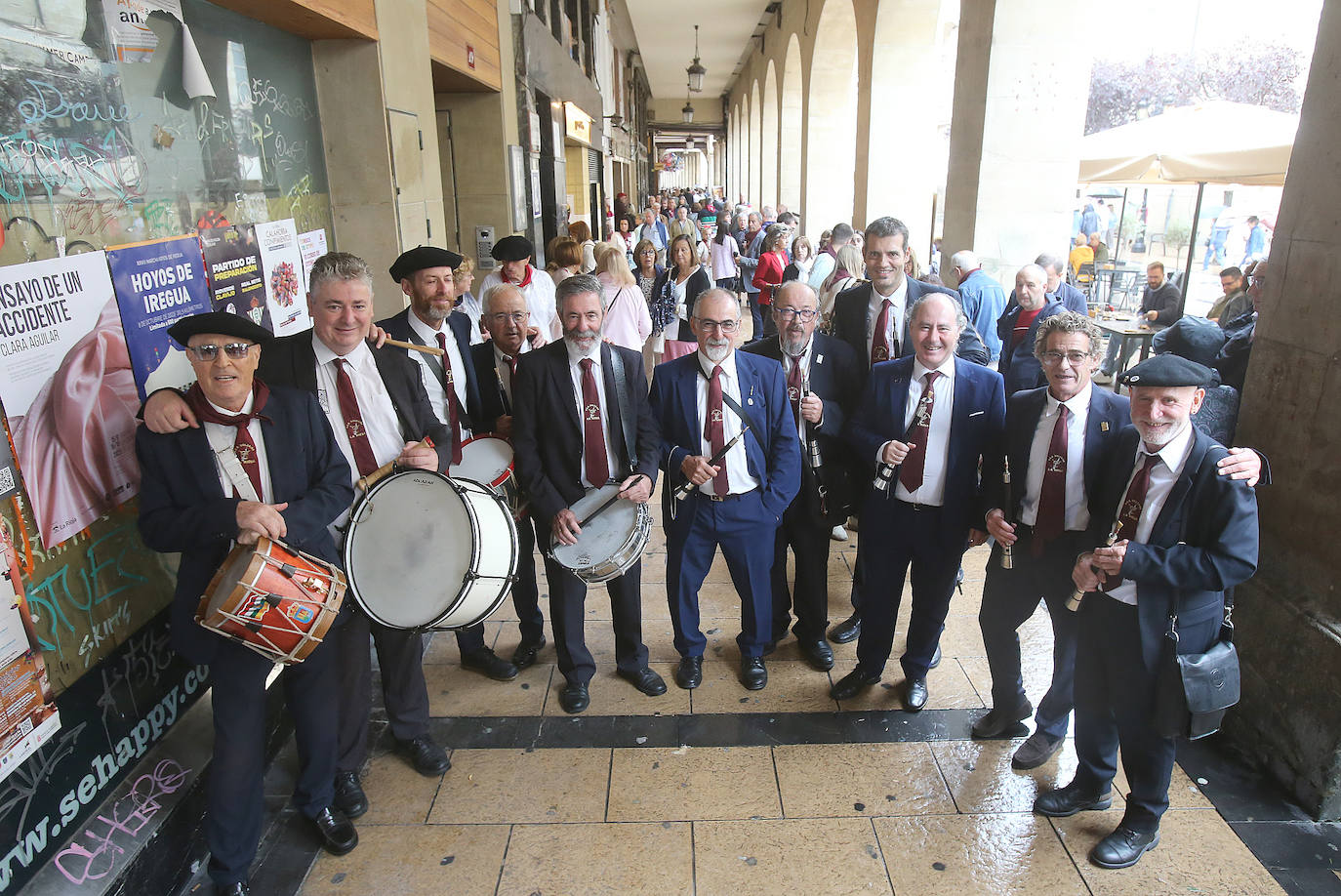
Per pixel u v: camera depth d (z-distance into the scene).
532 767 2.91
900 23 8.75
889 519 3.03
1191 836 2.54
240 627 2.06
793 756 2.94
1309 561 2.67
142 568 2.39
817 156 13.55
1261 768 2.82
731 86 32.44
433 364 3.12
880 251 3.45
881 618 3.18
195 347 2.10
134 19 2.47
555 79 9.73
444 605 2.41
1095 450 2.51
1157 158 7.65
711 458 3.09
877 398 3.08
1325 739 2.54
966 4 5.87
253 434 2.26
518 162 7.75
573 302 2.90
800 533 3.37
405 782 2.85
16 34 1.97
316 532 2.32
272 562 2.11
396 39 4.23
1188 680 2.22
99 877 2.08
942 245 6.45
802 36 13.95
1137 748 2.38
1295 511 2.72
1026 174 5.67
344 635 2.61
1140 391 2.19
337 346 2.55
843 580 4.32
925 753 2.96
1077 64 5.46
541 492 2.99
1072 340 2.45
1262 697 2.82
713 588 4.26
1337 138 2.51
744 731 3.09
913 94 8.98
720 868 2.45
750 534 3.14
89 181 2.24
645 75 29.56
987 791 2.76
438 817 2.68
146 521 2.14
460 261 3.14
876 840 2.55
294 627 2.14
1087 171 8.30
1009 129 5.59
